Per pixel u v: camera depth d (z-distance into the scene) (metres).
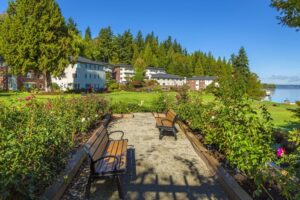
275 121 12.80
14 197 3.28
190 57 127.38
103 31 100.75
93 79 60.66
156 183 4.96
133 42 126.19
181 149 7.42
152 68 102.12
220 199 4.32
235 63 59.97
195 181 5.05
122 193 4.39
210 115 7.13
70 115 7.88
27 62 33.53
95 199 4.29
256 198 3.83
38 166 3.71
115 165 4.50
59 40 35.56
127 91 51.91
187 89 15.31
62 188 4.28
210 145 6.73
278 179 3.38
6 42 33.31
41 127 4.76
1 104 6.01
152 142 8.28
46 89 38.31
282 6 5.71
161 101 16.38
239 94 5.76
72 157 5.66
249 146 4.16
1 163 3.20
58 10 35.91
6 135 3.97
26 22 33.91
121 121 12.84
